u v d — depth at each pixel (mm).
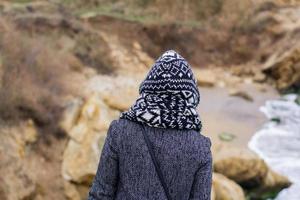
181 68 2104
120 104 10789
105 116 9594
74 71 12781
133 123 2105
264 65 16797
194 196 2084
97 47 14680
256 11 18656
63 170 8648
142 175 2068
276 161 10461
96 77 13070
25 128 8883
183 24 17422
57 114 9547
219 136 11578
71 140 9102
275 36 17719
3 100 8898
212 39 17578
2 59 9977
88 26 15602
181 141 2068
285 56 16031
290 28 17672
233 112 13297
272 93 15539
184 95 2082
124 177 2094
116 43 15844
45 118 9258
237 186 8844
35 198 7891
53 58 12109
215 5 18500
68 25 14508
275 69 16172
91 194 2156
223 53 17453
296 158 10633
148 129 2078
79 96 10828
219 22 18141
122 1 18031
